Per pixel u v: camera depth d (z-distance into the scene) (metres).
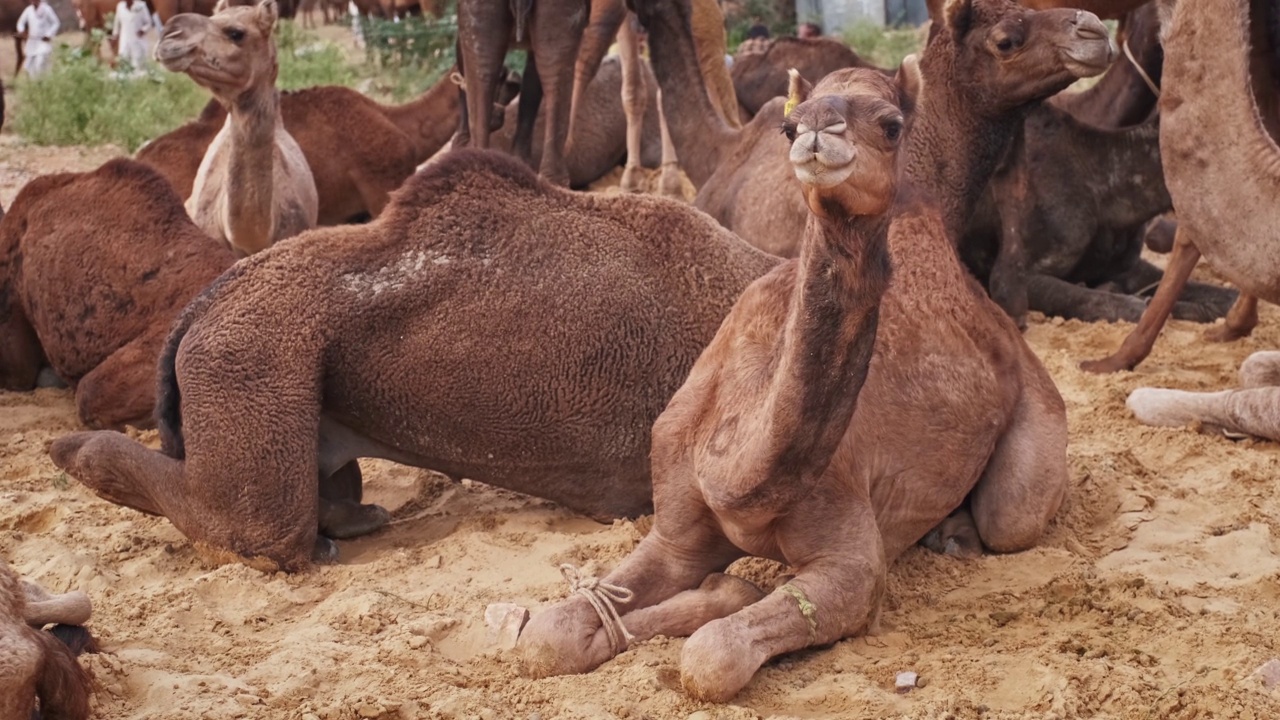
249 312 6.05
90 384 7.96
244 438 5.92
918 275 5.88
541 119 13.13
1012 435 6.05
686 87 10.41
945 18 7.02
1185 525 6.38
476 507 6.84
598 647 4.99
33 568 6.03
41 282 8.36
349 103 12.30
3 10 26.44
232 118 8.37
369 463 7.44
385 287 6.10
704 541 5.34
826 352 4.47
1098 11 9.98
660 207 6.45
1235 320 9.23
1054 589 5.68
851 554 5.12
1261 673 4.73
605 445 6.29
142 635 5.39
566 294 6.20
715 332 6.32
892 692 4.84
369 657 5.10
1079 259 10.35
